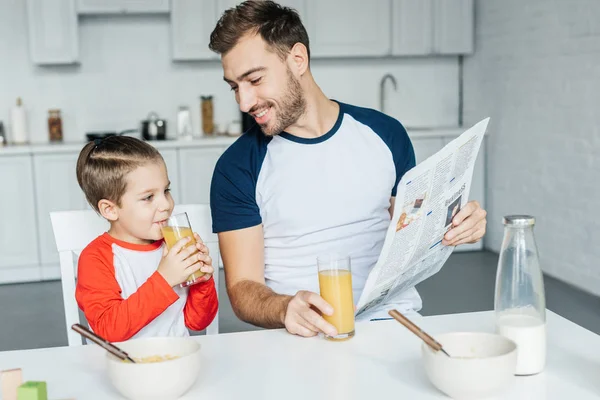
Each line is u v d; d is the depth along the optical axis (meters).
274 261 1.77
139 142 1.65
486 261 4.77
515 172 4.66
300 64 1.65
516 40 4.57
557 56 4.11
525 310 1.16
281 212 1.73
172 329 1.63
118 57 5.04
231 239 1.72
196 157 4.68
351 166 1.75
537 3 4.29
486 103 5.03
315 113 1.71
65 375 1.17
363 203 1.76
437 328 1.36
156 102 5.13
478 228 1.62
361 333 1.34
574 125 3.98
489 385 1.00
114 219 1.65
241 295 1.61
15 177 4.49
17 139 4.79
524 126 4.53
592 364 1.18
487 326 1.36
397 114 5.47
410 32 5.02
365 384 1.10
